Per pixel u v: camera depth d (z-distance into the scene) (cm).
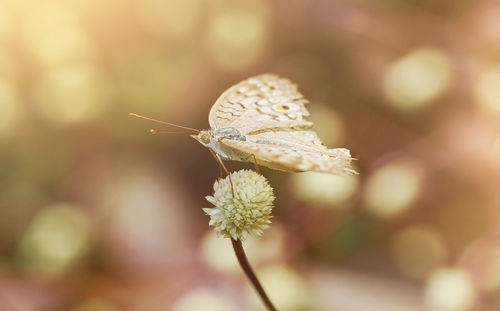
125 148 45
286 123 30
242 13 39
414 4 43
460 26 41
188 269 37
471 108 39
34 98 36
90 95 36
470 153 38
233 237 28
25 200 38
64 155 39
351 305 41
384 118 44
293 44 44
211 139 29
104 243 41
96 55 38
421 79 35
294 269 35
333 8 41
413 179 35
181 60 41
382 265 45
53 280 36
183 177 50
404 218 42
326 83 46
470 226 42
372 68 45
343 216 35
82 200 41
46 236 35
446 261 42
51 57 36
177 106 44
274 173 39
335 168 28
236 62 41
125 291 38
